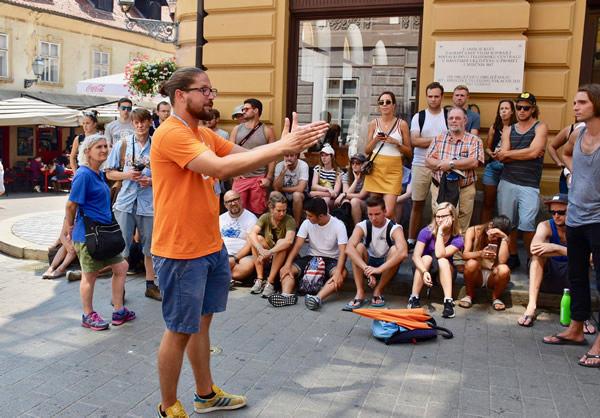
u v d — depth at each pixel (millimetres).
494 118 7328
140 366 4355
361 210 7324
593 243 4434
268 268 6562
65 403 3748
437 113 6949
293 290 6387
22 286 6523
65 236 5383
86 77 27000
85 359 4473
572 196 4570
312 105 8633
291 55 8562
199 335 3543
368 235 6023
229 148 3580
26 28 23984
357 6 8125
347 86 8500
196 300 3258
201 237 3279
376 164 6926
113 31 27906
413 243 7246
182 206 3219
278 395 3881
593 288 6027
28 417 3557
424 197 7078
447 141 6332
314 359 4504
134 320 5406
